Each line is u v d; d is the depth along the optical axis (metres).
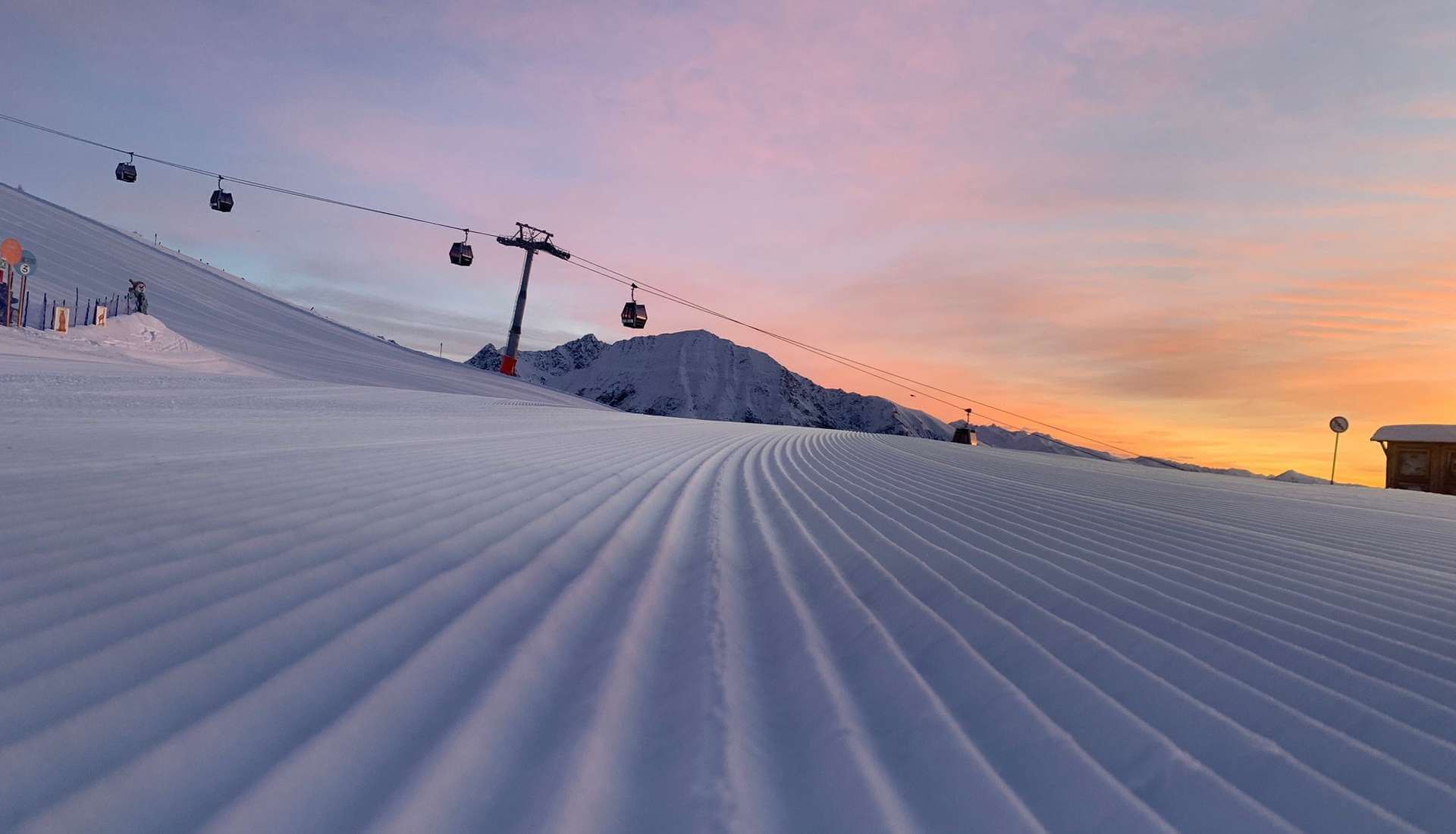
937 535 4.18
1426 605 2.95
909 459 11.86
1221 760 1.47
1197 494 8.64
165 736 1.22
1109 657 2.09
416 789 1.14
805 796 1.26
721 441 13.62
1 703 1.26
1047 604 2.67
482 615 2.07
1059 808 1.26
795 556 3.49
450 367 50.84
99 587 1.89
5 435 4.92
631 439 11.00
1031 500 6.27
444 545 2.81
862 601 2.66
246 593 1.97
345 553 2.50
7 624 1.59
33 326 24.73
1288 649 2.23
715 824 1.12
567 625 2.11
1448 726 1.67
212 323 37.34
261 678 1.49
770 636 2.22
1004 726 1.60
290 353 34.25
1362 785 1.39
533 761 1.28
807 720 1.60
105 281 39.12
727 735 1.45
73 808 1.00
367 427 8.27
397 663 1.65
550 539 3.20
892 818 1.19
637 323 52.12
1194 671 1.99
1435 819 1.27
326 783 1.13
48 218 51.91
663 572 2.96
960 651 2.10
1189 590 2.99
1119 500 6.82
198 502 3.05
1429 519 7.36
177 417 7.54
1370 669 2.07
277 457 4.83
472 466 5.33
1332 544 4.71
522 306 61.66
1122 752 1.49
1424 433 23.44
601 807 1.15
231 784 1.10
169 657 1.53
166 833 0.97
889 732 1.55
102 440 5.06
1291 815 1.27
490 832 1.05
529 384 54.97
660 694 1.68
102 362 17.86
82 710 1.27
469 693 1.54
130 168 37.12
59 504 2.77
